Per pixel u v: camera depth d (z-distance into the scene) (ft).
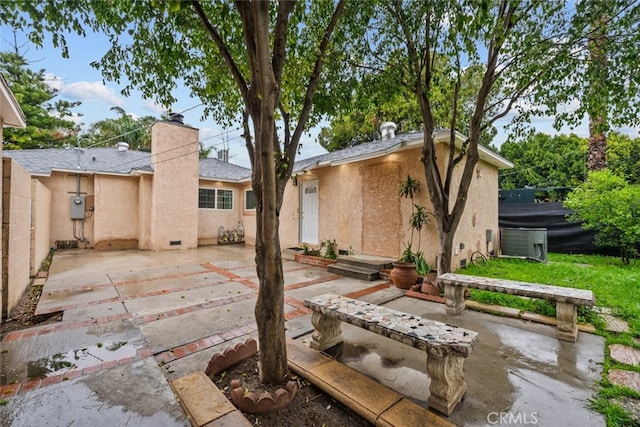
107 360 9.02
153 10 8.54
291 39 10.87
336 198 29.17
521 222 35.04
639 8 11.39
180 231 38.40
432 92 19.04
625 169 47.47
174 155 37.81
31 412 6.42
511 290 12.69
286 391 7.26
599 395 7.87
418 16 13.92
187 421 6.15
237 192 47.42
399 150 23.57
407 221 23.47
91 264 26.63
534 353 10.38
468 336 7.43
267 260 7.66
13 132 45.09
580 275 20.54
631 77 12.51
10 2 6.82
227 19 9.24
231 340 11.09
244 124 9.27
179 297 16.57
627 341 11.00
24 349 9.76
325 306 10.08
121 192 38.52
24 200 16.52
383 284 20.22
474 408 7.41
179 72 11.66
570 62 13.74
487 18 10.41
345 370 8.52
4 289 13.11
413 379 8.80
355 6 13.14
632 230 24.36
